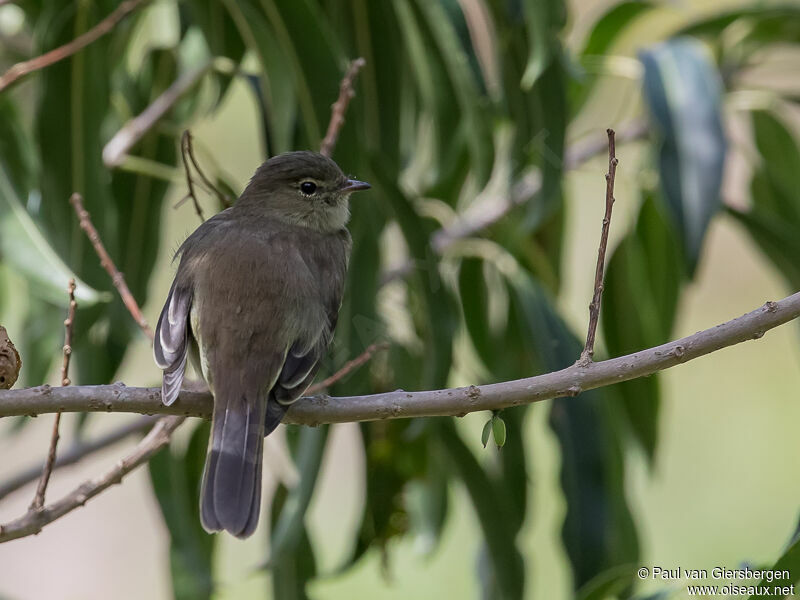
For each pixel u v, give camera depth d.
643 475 15.83
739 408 16.44
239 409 7.42
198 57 11.52
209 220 8.79
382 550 10.65
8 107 10.09
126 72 11.72
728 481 15.95
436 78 10.68
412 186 12.46
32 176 10.05
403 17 10.60
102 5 10.02
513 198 11.58
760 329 6.84
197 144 10.46
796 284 11.49
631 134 12.62
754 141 12.65
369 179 10.12
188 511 10.85
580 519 10.22
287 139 9.83
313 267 8.34
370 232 10.07
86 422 10.64
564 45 10.98
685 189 10.19
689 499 15.86
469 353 12.07
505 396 7.03
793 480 15.71
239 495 7.19
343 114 9.41
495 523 10.71
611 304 11.70
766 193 12.53
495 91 10.96
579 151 12.64
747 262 17.64
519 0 10.58
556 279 12.06
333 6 10.60
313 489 9.63
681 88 10.50
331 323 8.29
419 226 10.15
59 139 9.80
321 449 9.71
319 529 16.64
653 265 11.62
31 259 8.70
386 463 10.64
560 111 10.59
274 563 9.52
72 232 9.78
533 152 11.01
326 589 14.52
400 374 10.92
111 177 10.65
